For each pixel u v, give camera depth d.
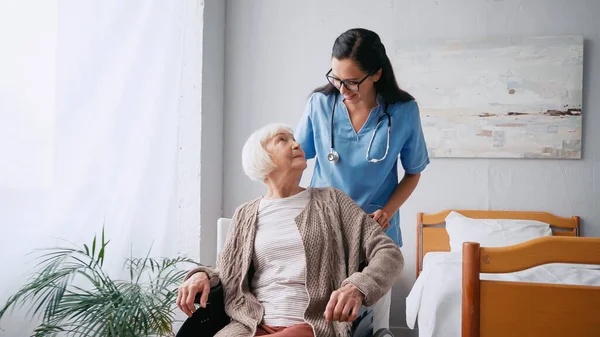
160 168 2.80
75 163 2.39
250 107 3.45
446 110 3.33
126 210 2.65
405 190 1.98
